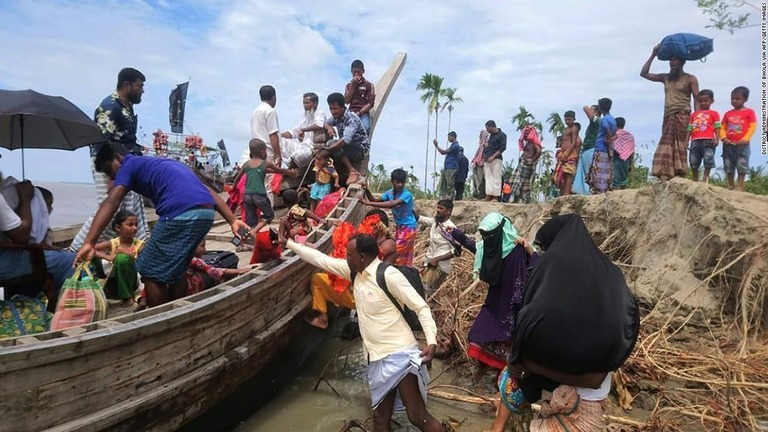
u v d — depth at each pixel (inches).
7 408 104.9
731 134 299.6
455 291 282.7
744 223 244.8
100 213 144.2
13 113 144.4
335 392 201.3
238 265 231.1
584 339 109.7
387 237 202.1
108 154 165.6
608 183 368.8
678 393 199.3
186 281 169.6
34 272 156.1
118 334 120.4
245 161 288.4
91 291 140.0
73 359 113.8
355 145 336.5
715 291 251.0
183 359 142.5
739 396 191.0
